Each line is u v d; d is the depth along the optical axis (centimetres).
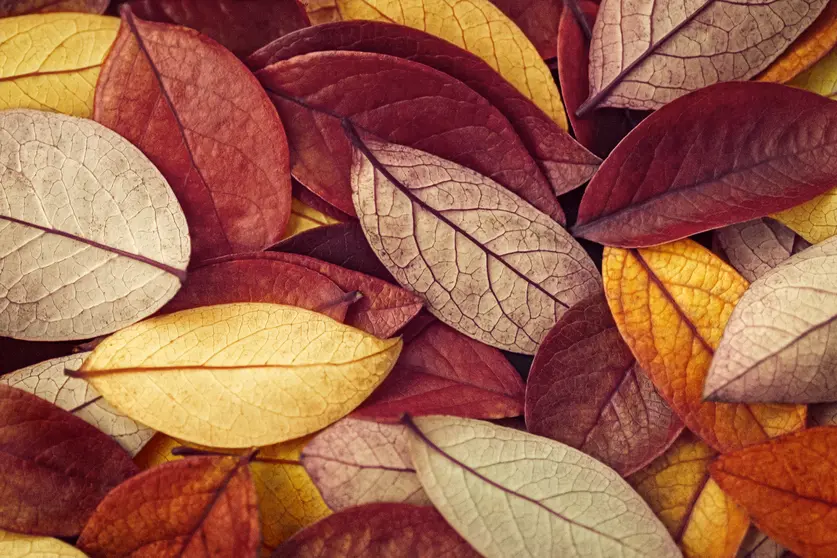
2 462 30
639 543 30
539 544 30
